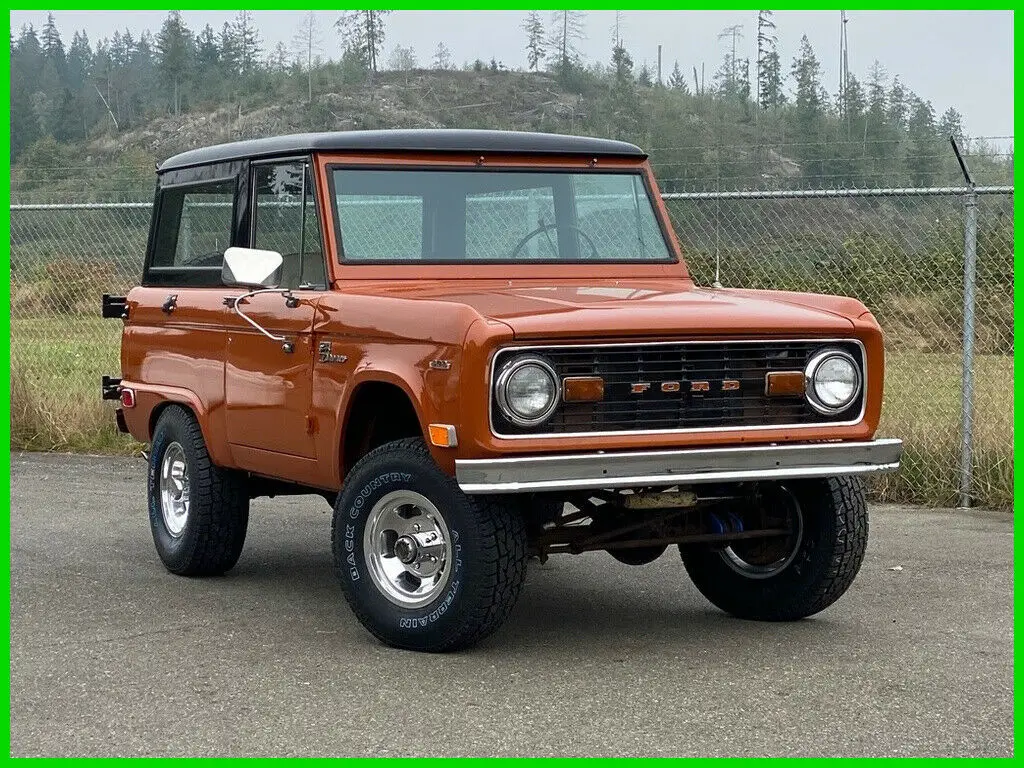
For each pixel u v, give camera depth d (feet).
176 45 416.46
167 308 25.30
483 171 22.62
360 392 20.12
